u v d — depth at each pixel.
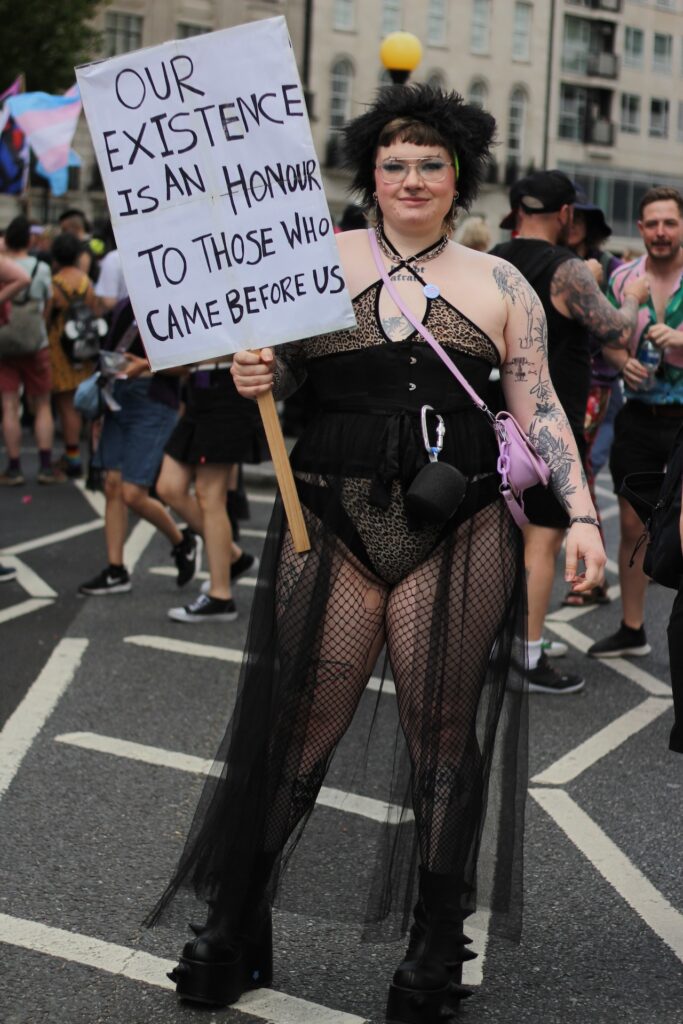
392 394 3.27
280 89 3.25
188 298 3.34
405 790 3.37
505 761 3.34
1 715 5.59
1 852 4.22
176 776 4.95
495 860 3.33
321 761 3.37
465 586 3.27
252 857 3.29
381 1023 3.27
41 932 3.70
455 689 3.28
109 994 3.38
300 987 3.45
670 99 68.75
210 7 48.56
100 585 7.89
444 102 3.28
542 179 5.83
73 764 5.03
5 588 8.07
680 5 68.31
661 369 6.30
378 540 3.26
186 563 8.01
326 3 53.09
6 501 11.14
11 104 15.33
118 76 3.31
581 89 65.62
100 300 11.84
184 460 7.19
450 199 3.32
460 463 3.27
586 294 5.71
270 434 3.31
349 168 3.41
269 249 3.28
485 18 60.22
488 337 3.30
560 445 3.38
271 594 3.34
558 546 6.16
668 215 6.15
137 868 4.13
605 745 5.50
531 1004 3.40
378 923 3.37
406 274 3.30
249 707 3.29
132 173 3.33
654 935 3.80
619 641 6.90
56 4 30.59
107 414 7.74
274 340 3.29
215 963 3.29
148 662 6.48
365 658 3.34
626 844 4.46
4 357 11.65
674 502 3.44
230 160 3.29
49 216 47.16
